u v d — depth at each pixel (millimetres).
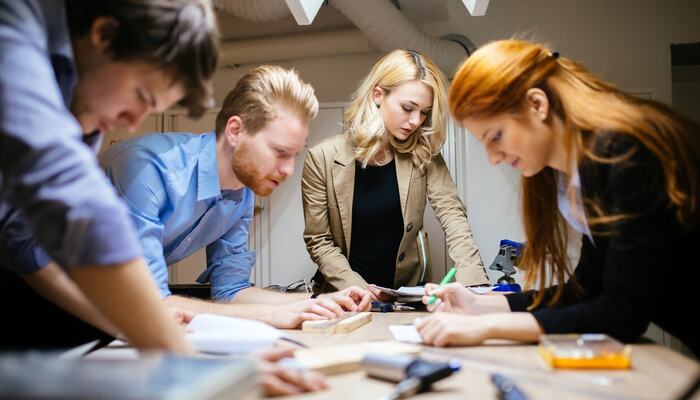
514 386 595
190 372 445
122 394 382
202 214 1434
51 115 576
